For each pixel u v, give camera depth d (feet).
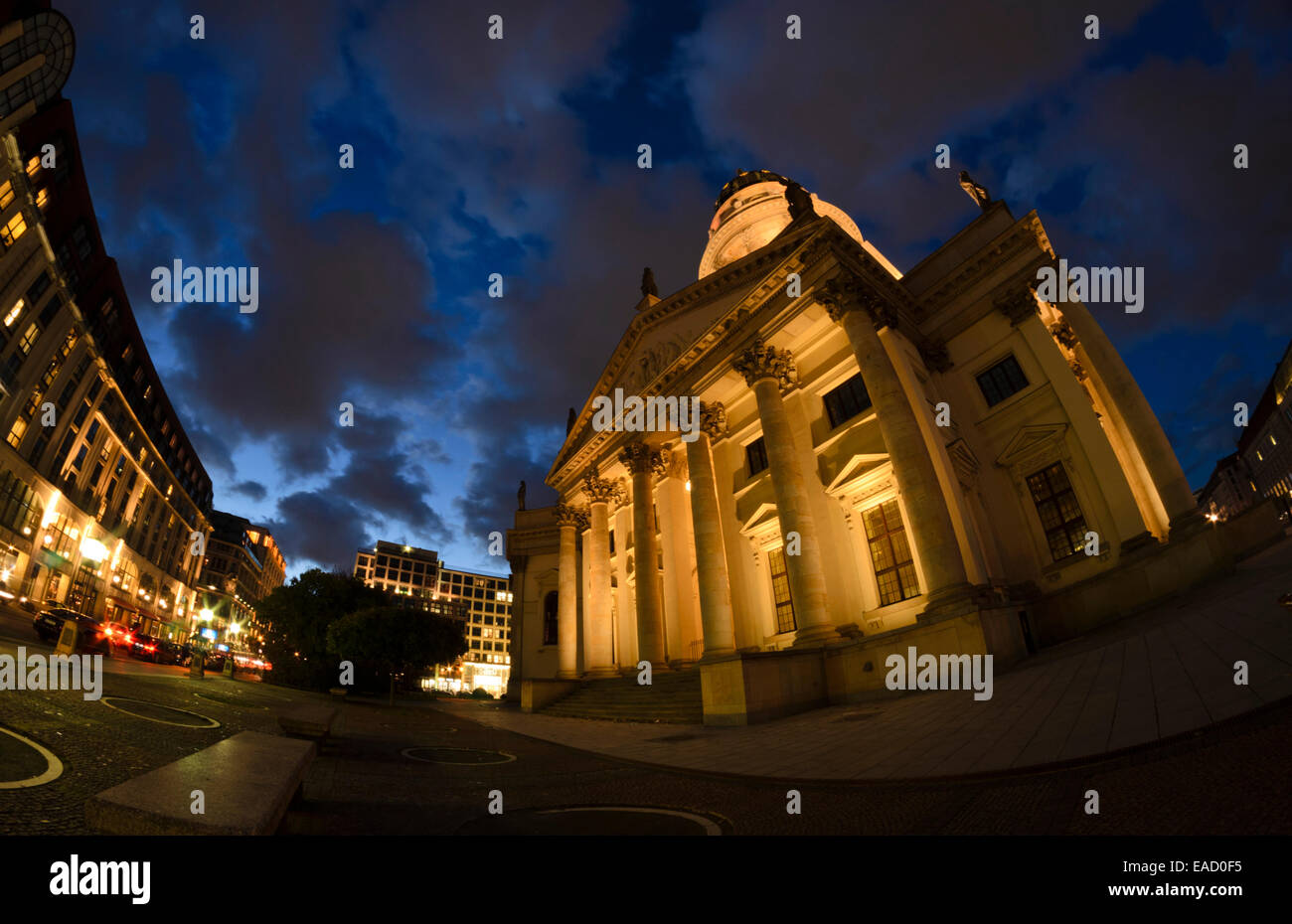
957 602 48.19
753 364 73.61
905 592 61.52
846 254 67.77
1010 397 65.00
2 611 105.29
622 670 97.09
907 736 29.55
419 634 106.73
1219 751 16.19
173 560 256.93
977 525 60.34
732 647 70.79
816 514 70.18
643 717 64.39
